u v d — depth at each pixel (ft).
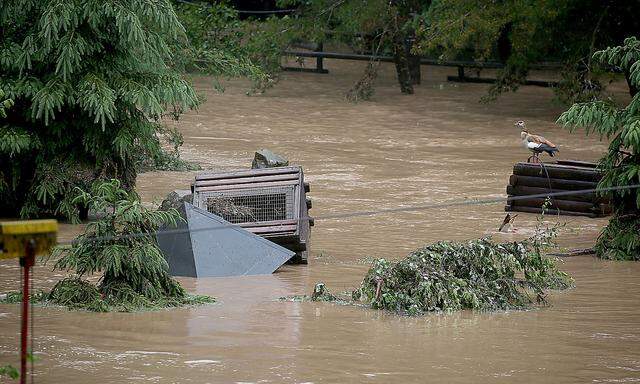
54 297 89.76
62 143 129.08
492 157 198.08
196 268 102.32
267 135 222.07
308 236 114.62
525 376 70.95
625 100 281.95
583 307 92.17
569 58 246.47
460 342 79.36
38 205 130.31
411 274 91.61
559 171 141.38
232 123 238.68
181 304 90.07
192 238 104.12
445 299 89.86
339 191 155.12
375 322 85.20
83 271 89.61
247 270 103.50
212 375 69.62
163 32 136.05
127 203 91.35
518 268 94.99
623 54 118.93
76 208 127.44
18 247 50.83
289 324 83.76
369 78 282.15
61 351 74.95
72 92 124.67
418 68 317.83
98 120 123.03
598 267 110.63
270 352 75.41
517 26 251.19
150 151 135.23
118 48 130.31
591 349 78.07
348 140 218.38
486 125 246.47
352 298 92.43
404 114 262.06
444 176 172.65
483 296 91.30
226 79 316.60
